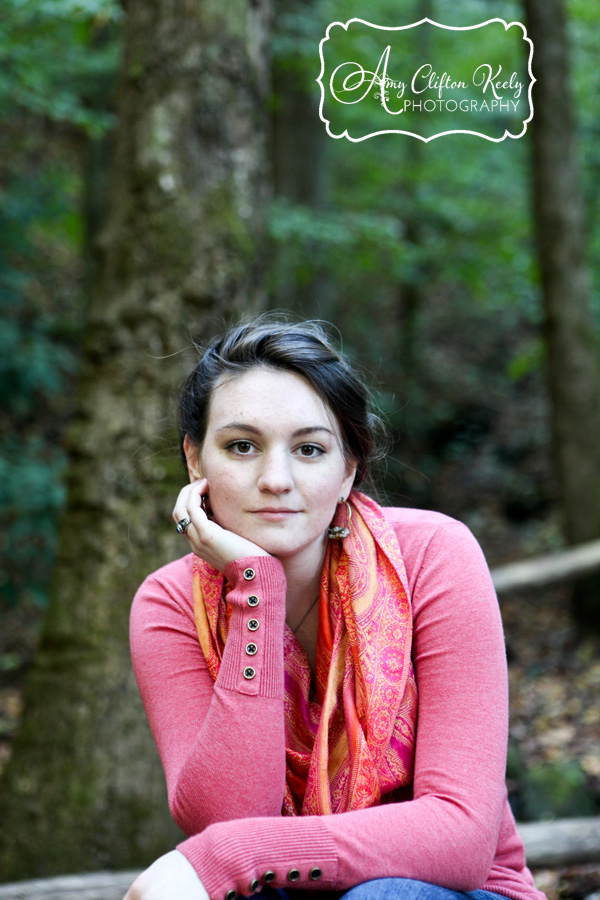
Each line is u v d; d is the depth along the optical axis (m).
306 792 1.35
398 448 10.48
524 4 5.88
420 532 1.48
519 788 3.74
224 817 1.27
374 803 1.39
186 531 1.44
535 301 8.84
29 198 7.27
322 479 1.38
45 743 2.82
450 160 9.40
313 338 1.43
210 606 1.44
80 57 5.68
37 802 2.78
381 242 6.71
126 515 2.89
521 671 5.89
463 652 1.36
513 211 9.10
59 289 9.92
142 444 2.90
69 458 3.02
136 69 2.98
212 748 1.29
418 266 9.66
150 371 2.91
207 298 2.94
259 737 1.29
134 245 2.95
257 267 3.12
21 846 2.75
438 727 1.33
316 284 8.00
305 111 7.73
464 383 11.89
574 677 5.63
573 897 2.65
